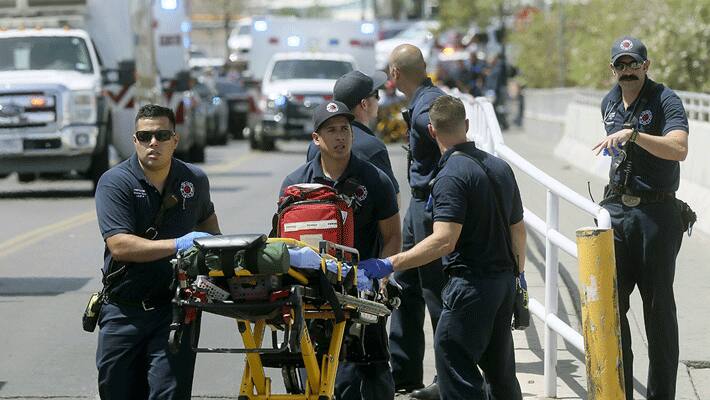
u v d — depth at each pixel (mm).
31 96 77188
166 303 24672
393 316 31688
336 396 25781
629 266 28656
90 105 78125
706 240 51812
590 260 24141
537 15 150250
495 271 25094
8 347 37312
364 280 23984
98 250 54938
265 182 85438
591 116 85688
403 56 31750
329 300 22141
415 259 24422
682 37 83375
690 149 58781
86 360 35781
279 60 122125
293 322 21609
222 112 134875
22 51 81938
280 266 21188
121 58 86562
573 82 140625
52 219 66812
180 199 24953
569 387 31016
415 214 30969
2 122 76875
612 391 24297
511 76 167250
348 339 25297
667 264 28359
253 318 22297
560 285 43281
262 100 118500
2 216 68500
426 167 30812
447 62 159875
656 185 28188
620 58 28172
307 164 26828
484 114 45844
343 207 24484
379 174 26406
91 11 86688
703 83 83062
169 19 104625
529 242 52219
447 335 25188
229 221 62281
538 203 62219
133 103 83812
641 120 28344
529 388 31016
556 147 101938
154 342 24375
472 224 24906
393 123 117312
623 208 28469
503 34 163625
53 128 77375
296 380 25078
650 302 28562
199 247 21531
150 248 23906
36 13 86625
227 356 35938
